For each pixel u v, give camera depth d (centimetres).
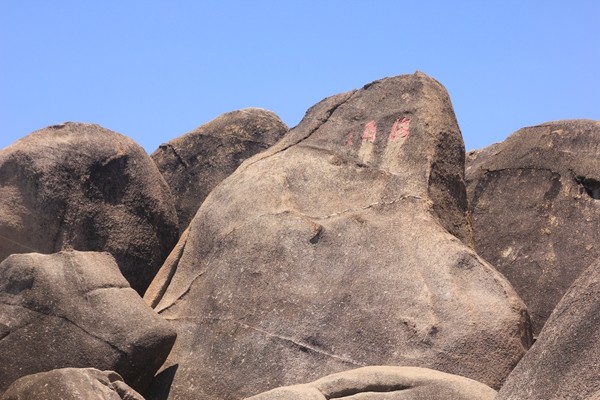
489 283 1137
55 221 1330
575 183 1440
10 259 1224
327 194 1261
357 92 1341
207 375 1191
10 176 1341
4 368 1184
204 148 1549
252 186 1285
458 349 1099
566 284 1390
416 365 1105
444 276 1142
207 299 1243
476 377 1087
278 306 1193
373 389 1004
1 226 1323
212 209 1303
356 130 1301
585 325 864
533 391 873
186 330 1238
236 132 1555
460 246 1168
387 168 1256
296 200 1264
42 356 1182
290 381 1151
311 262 1206
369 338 1138
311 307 1177
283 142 1342
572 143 1465
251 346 1184
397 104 1299
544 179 1459
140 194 1379
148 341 1180
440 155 1262
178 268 1305
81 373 1070
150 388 1209
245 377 1172
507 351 1094
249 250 1238
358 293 1165
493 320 1106
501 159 1503
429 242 1173
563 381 858
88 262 1229
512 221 1455
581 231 1412
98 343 1179
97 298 1201
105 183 1364
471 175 1538
